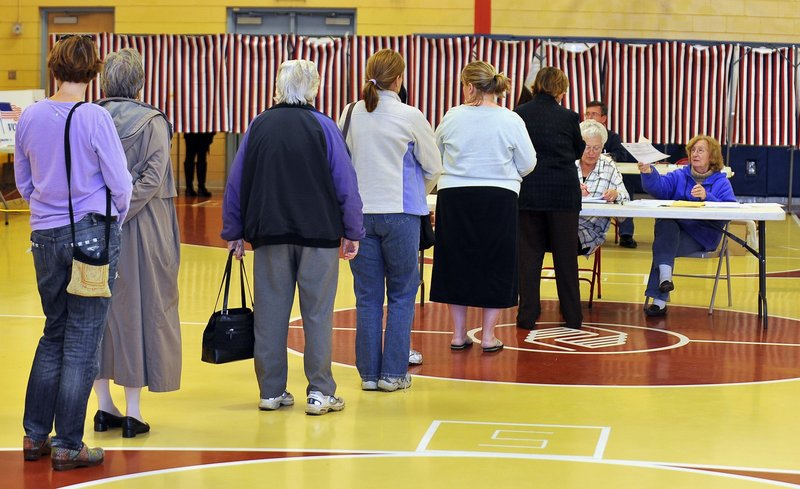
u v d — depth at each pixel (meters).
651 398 6.82
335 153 6.16
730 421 6.25
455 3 22.34
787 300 11.05
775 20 21.97
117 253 5.14
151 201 5.76
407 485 4.99
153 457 5.43
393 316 6.98
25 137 5.09
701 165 10.33
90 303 5.12
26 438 5.32
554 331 9.17
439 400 6.73
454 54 16.88
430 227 7.24
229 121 17.34
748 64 17.14
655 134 17.09
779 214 9.04
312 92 6.27
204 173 22.36
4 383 7.01
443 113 16.91
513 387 7.11
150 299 5.77
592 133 10.12
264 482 5.02
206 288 11.28
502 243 7.79
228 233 6.32
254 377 7.39
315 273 6.19
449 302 7.91
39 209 5.04
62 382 5.13
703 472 5.23
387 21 22.42
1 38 23.03
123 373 5.75
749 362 7.96
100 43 17.39
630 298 11.09
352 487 4.95
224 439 5.79
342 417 6.28
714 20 21.98
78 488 4.91
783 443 5.79
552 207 8.95
